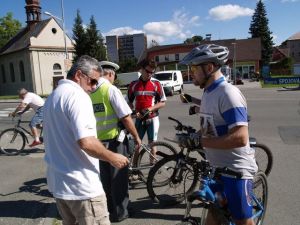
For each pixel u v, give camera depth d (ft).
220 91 8.45
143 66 18.16
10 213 14.89
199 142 9.07
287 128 31.01
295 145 24.63
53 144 8.30
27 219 14.25
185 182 14.80
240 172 8.86
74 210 8.34
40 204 15.83
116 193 13.64
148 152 16.61
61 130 8.11
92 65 8.54
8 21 209.36
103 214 8.51
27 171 21.47
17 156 25.48
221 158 9.06
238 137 8.07
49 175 8.54
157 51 189.78
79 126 7.79
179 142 9.86
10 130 26.84
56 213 14.65
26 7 145.79
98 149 7.88
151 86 18.35
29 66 130.62
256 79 160.25
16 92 141.49
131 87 18.58
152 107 18.12
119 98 13.34
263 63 244.63
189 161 14.62
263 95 70.13
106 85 13.41
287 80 115.85
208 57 8.48
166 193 15.20
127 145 14.02
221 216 9.13
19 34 151.43
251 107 48.01
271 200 15.02
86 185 8.20
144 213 14.48
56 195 8.28
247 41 195.52
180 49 186.19
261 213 11.31
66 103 7.97
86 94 8.27
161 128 34.55
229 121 8.23
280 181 17.30
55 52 136.15
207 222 9.07
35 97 26.71
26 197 16.78
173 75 85.92
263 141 26.18
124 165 8.32
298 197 15.30
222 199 9.08
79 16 149.48
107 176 13.70
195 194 8.77
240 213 9.00
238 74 189.78
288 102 53.01
